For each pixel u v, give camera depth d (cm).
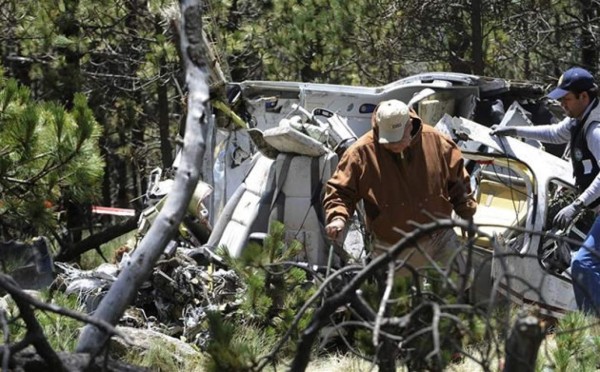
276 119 1230
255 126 1228
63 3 1805
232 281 918
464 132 1027
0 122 980
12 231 1240
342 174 793
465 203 801
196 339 862
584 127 884
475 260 902
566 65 2084
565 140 972
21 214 1023
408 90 1218
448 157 793
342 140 1069
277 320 848
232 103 1210
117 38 1934
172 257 934
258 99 1218
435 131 795
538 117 1254
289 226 968
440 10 1962
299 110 1079
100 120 2100
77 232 1962
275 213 970
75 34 1862
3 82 1057
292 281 854
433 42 1991
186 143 531
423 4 1936
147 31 1959
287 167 971
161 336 799
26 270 968
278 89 1212
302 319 779
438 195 783
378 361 511
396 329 509
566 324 687
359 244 913
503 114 1227
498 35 1988
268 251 848
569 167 1017
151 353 769
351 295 481
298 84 1209
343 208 788
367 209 796
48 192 1011
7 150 977
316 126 1035
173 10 641
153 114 2450
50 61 1875
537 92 1231
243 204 1048
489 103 1237
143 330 812
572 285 925
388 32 1934
